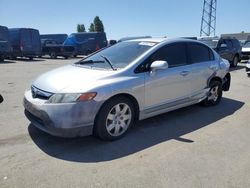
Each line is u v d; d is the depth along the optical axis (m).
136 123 5.58
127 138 4.82
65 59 27.08
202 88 6.36
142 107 5.00
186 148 4.45
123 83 4.61
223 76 7.03
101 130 4.48
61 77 4.65
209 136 4.98
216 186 3.39
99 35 30.22
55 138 4.74
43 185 3.35
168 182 3.45
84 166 3.82
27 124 5.42
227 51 15.61
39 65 19.09
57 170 3.70
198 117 6.06
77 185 3.37
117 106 4.63
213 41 15.38
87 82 4.38
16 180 3.44
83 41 30.03
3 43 21.48
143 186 3.36
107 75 4.61
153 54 5.21
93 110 4.29
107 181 3.46
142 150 4.36
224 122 5.77
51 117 4.15
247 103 7.42
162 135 4.99
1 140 4.63
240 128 5.42
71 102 4.12
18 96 8.05
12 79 11.59
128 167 3.81
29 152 4.21
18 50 23.69
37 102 4.33
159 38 5.85
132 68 4.86
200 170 3.75
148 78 4.98
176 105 5.71
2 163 3.86
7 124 5.41
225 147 4.50
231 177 3.59
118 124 4.72
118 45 5.92
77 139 4.71
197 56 6.25
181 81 5.68
